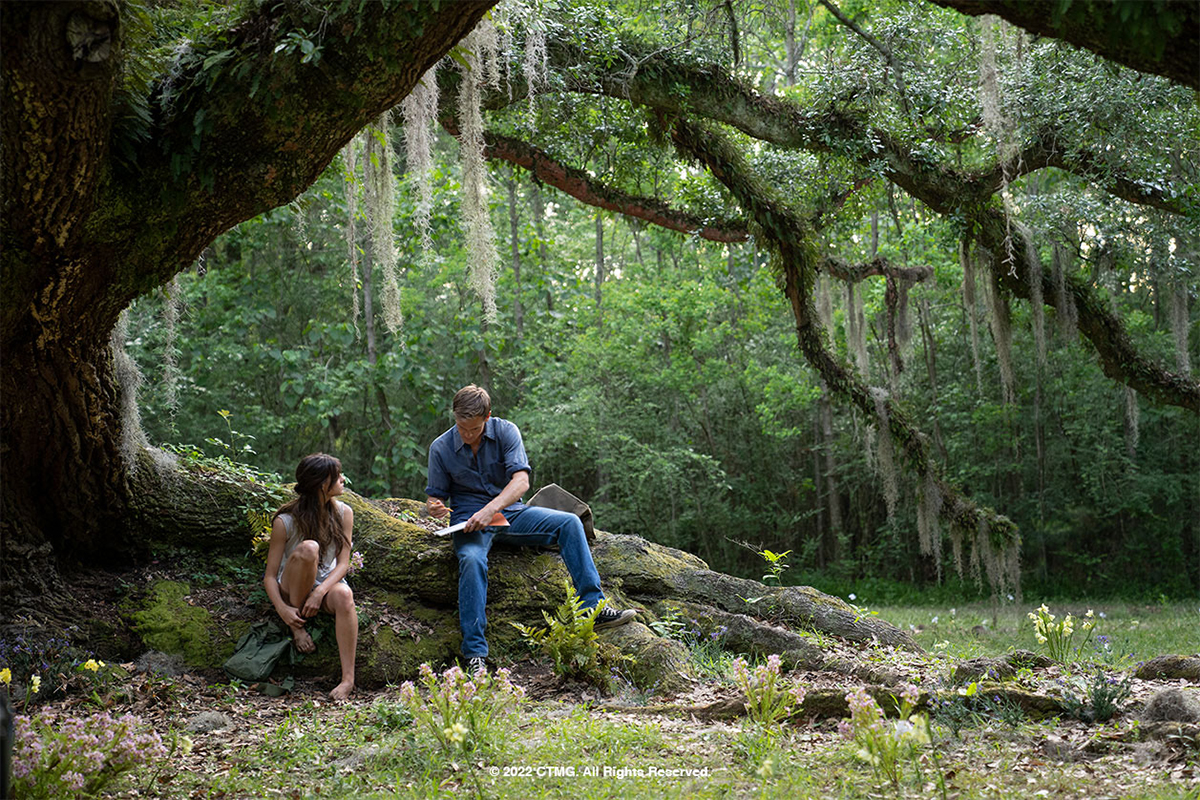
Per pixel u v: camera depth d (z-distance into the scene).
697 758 3.78
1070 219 11.39
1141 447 20.70
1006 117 9.35
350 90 4.57
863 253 18.09
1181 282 12.05
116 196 4.70
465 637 5.81
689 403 23.12
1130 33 3.40
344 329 18.98
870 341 20.64
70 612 5.90
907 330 12.44
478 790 3.36
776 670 4.22
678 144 10.18
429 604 6.39
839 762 3.62
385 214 7.15
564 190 11.36
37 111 4.00
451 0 4.27
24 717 3.46
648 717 4.66
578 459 22.31
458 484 6.34
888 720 3.92
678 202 12.66
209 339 19.11
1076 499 20.97
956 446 20.81
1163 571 20.50
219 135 4.71
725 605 7.01
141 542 6.49
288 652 5.79
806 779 3.40
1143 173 10.27
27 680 5.23
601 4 9.55
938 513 10.64
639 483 20.77
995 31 8.38
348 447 21.50
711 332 21.72
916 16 10.19
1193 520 20.66
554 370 21.48
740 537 22.95
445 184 16.72
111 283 5.14
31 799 3.05
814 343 10.53
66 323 5.22
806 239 10.23
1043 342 10.70
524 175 12.23
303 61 4.27
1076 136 9.93
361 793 3.49
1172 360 18.77
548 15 8.77
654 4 10.13
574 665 5.49
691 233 11.91
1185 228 11.38
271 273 21.03
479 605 5.88
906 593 19.55
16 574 5.85
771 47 15.98
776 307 20.97
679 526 22.05
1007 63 9.89
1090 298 11.55
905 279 12.33
